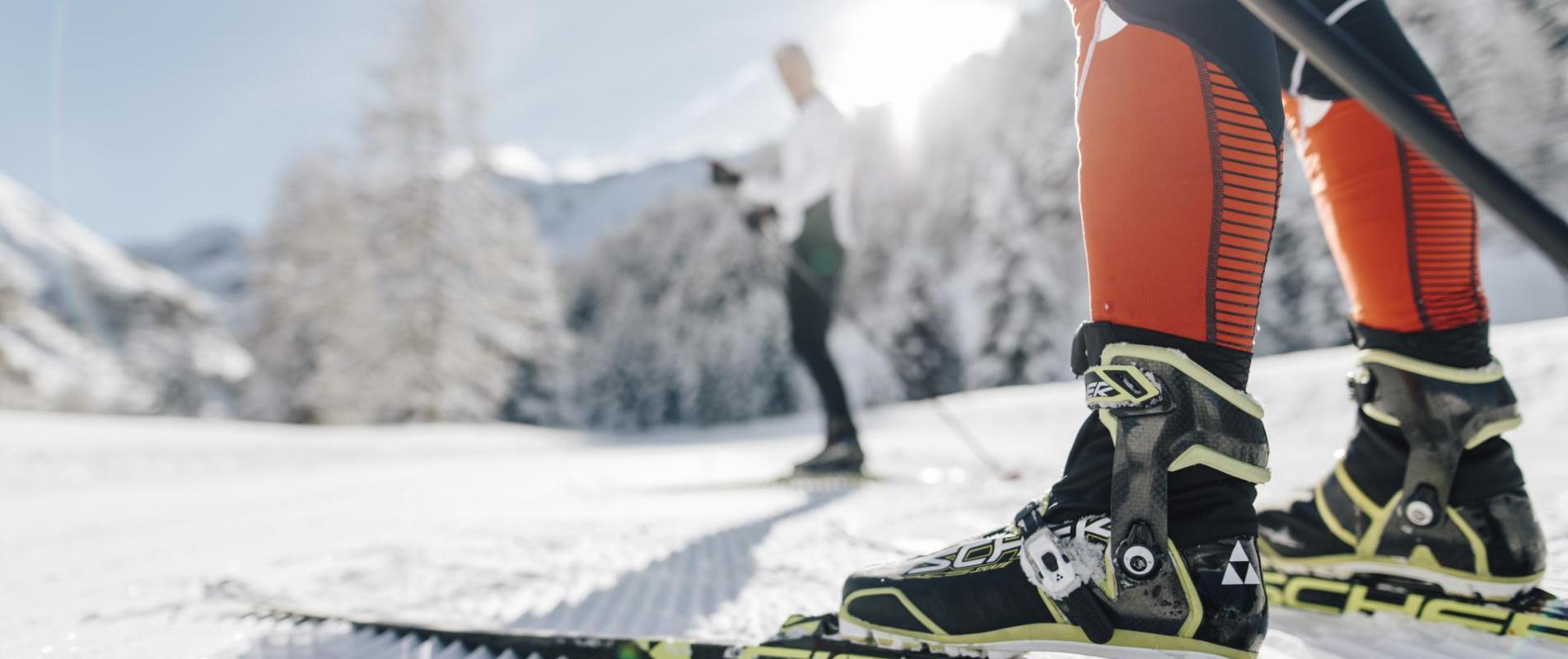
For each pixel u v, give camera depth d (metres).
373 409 21.75
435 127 22.95
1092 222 0.67
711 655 0.71
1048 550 0.67
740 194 3.61
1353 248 0.87
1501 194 0.43
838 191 3.38
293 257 27.55
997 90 52.03
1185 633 0.63
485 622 0.92
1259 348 20.38
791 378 37.25
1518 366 5.18
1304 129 0.92
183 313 62.50
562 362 36.41
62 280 91.88
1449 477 0.81
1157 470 0.63
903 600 0.72
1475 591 0.81
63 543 1.85
